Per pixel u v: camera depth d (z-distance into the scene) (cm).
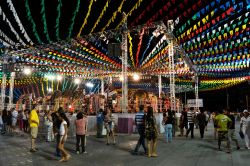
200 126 1459
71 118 1485
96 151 976
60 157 857
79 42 1689
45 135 1401
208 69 2242
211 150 1012
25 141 1283
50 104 1866
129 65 2350
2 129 1669
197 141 1295
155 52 2002
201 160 808
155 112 1808
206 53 1700
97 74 2522
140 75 2605
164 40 1814
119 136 1489
